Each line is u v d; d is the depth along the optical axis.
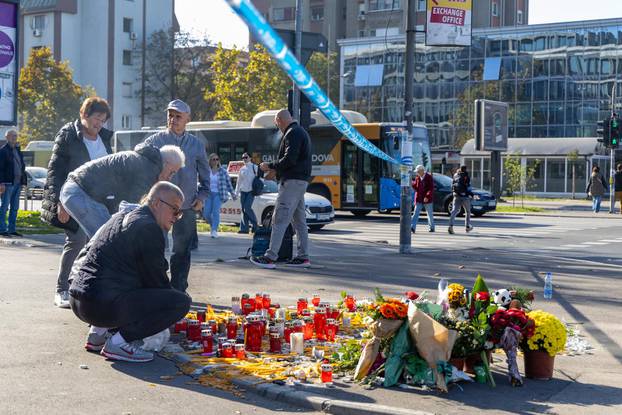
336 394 5.66
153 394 5.64
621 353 7.25
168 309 6.49
